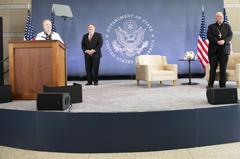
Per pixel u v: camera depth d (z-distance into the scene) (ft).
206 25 28.27
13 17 28.81
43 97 11.88
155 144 11.73
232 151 11.38
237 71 20.80
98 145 11.56
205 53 27.17
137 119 11.57
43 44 14.02
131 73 28.86
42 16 28.17
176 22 28.99
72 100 14.33
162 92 18.95
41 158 10.86
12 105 13.11
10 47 14.25
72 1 28.48
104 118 11.49
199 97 16.46
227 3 29.04
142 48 28.84
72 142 11.58
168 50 29.07
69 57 28.48
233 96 13.44
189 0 29.01
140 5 28.81
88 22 28.53
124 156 11.07
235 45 28.99
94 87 22.12
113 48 28.71
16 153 11.44
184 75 29.04
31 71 14.28
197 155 10.98
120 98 16.29
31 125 11.84
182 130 11.97
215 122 12.41
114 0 28.68
